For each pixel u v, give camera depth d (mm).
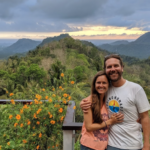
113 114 1404
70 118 1834
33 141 2084
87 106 1403
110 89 1475
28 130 2076
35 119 2162
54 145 2121
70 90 3699
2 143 2039
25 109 2178
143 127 1349
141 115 1355
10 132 2088
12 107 2352
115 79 1396
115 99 1409
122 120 1391
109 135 1450
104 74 1441
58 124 2150
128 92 1375
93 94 1445
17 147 1998
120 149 1369
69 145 1693
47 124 2133
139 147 1379
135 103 1357
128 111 1364
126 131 1368
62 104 2281
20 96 2957
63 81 3881
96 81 1437
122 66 1459
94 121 1430
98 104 1416
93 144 1421
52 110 2184
